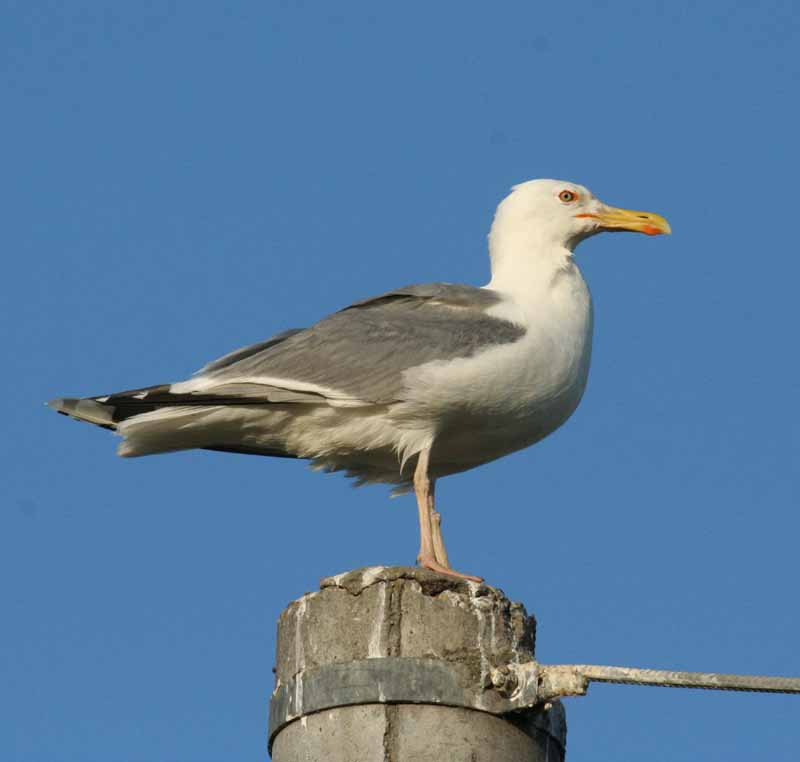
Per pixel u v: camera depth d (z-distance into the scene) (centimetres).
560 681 947
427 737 949
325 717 969
